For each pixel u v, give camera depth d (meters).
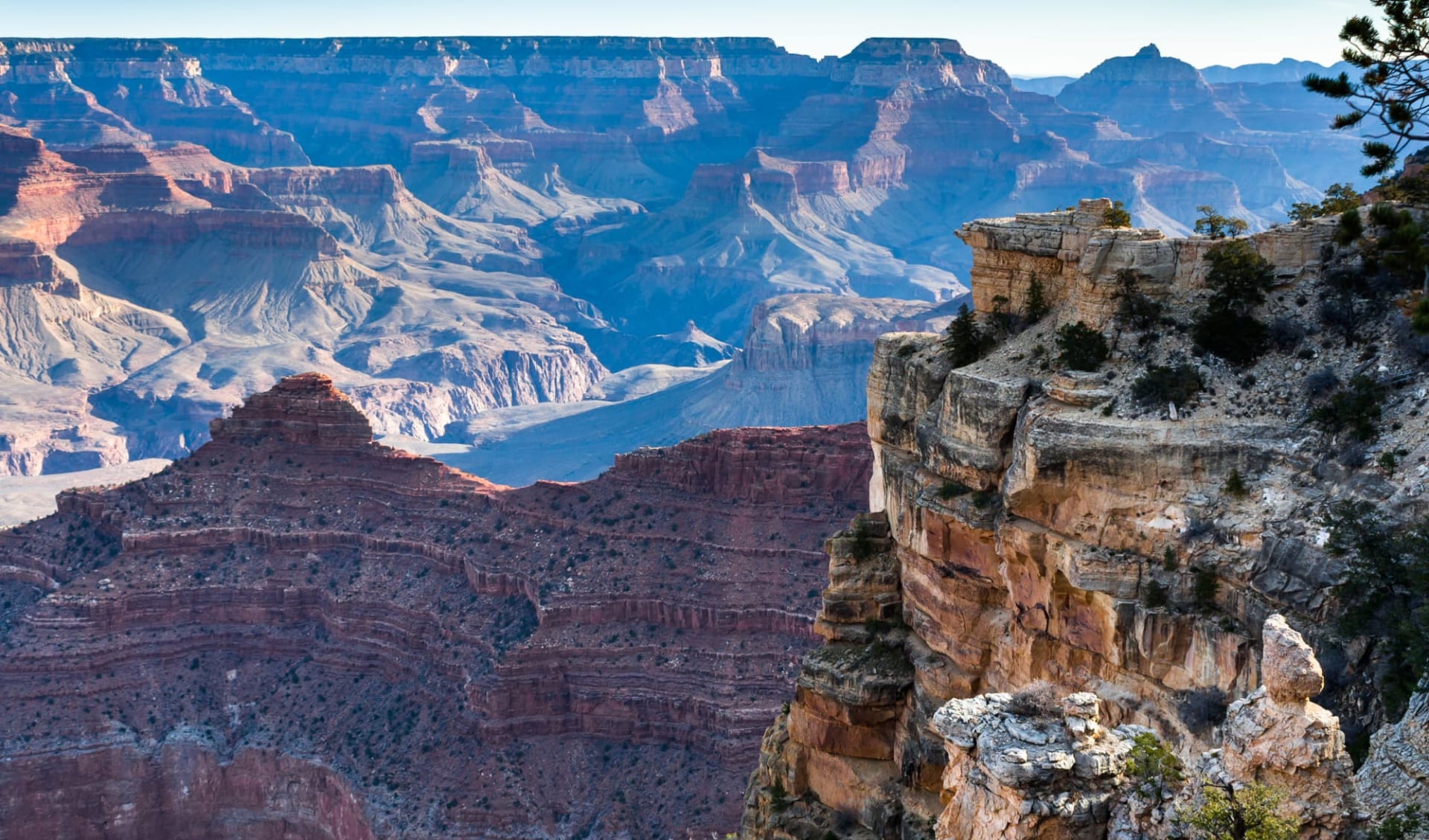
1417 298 51.81
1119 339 56.38
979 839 37.78
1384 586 44.81
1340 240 54.12
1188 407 52.66
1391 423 48.94
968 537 59.59
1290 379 52.47
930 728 61.34
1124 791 36.69
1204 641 49.31
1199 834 34.66
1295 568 47.19
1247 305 55.25
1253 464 50.59
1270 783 34.56
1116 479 52.28
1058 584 53.97
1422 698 41.03
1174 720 49.81
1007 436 57.78
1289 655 34.34
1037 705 39.47
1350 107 58.06
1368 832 33.97
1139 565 51.38
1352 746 43.56
